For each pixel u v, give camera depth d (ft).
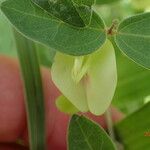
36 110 0.17
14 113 0.22
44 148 0.17
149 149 0.19
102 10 0.22
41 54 0.22
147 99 0.21
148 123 0.19
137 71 0.20
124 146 0.19
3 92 0.22
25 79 0.16
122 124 0.19
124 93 0.21
